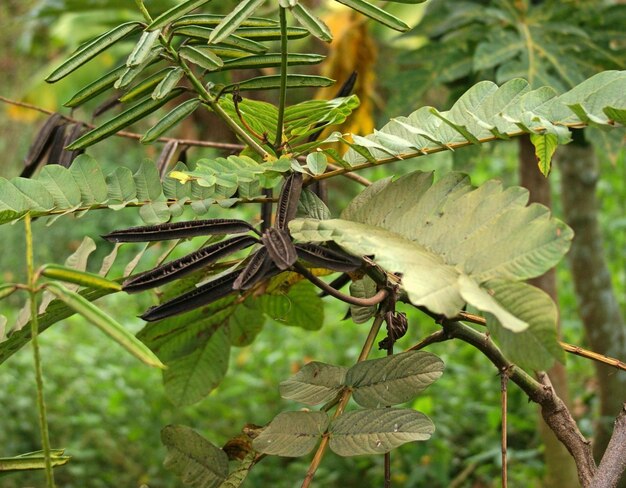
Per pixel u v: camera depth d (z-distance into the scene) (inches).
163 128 61.2
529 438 182.2
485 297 50.4
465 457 185.5
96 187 61.6
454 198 56.8
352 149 62.9
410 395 59.1
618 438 61.9
